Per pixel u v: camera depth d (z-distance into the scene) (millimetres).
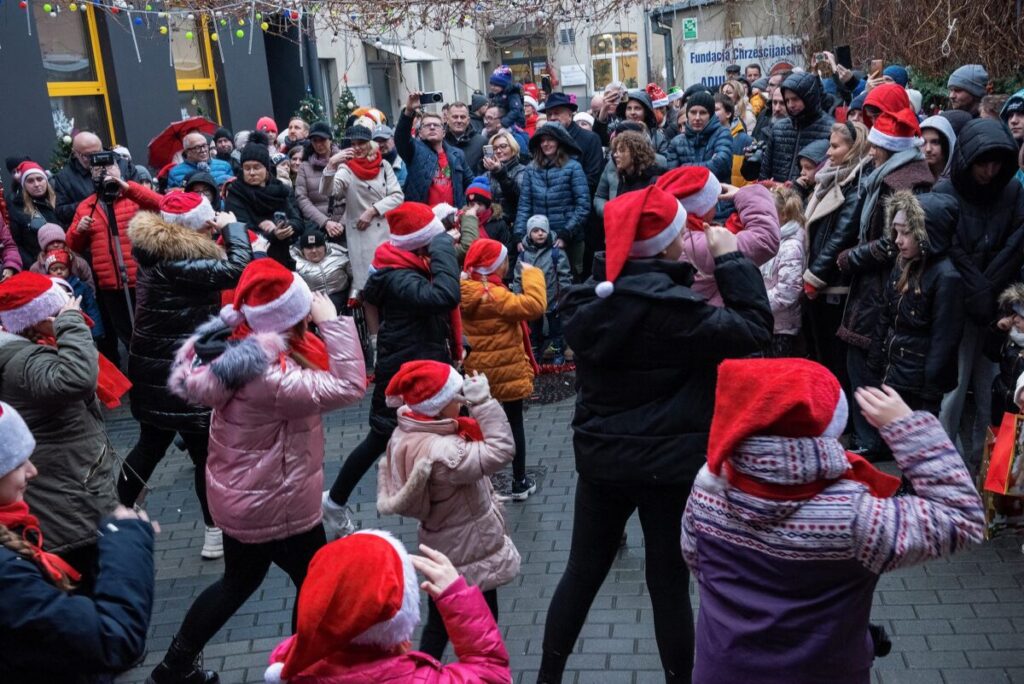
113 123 14078
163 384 5570
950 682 4340
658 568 3850
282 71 18031
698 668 2934
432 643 4453
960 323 5605
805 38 16016
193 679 4512
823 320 7039
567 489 6695
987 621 4785
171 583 5836
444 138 11898
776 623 2727
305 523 4391
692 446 3684
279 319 4211
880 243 6188
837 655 2738
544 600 5281
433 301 5637
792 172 8680
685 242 4055
